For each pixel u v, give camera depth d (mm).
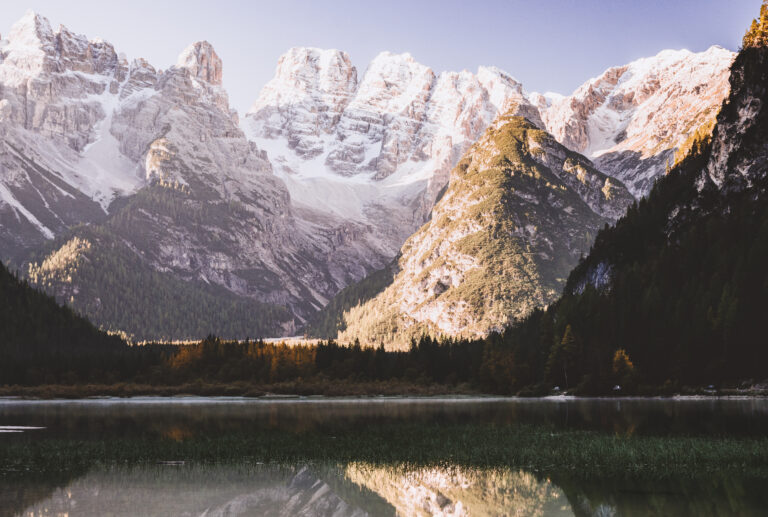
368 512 54000
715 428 96625
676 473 65562
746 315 174250
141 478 65375
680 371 176875
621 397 177125
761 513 52344
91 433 99438
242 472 68250
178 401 195500
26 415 135625
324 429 102438
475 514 53250
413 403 175875
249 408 158000
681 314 186000
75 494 58938
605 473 66250
